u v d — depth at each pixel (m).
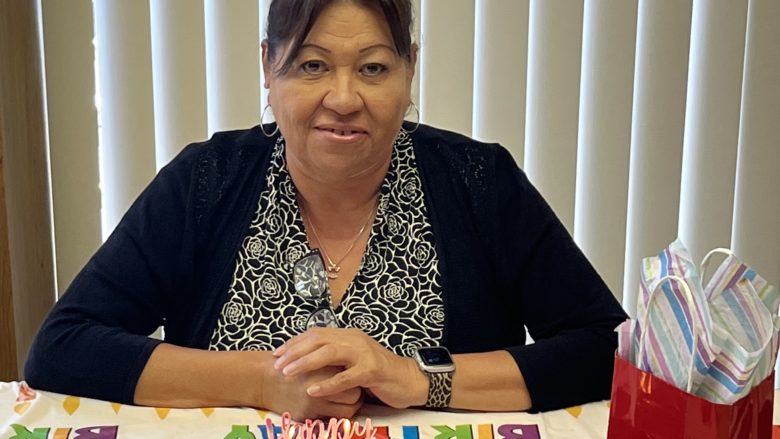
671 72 1.87
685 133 1.93
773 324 0.84
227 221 1.26
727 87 1.90
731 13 1.87
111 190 1.81
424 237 1.25
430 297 1.22
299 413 1.03
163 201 1.28
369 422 0.95
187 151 1.33
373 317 1.19
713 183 1.94
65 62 1.75
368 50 1.09
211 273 1.25
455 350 1.22
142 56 1.75
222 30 1.77
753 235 1.97
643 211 1.93
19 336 1.63
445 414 1.06
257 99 1.81
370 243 1.23
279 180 1.26
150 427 1.01
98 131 1.79
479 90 1.85
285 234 1.24
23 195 1.66
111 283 1.22
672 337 0.83
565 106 1.86
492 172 1.31
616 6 1.84
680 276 0.82
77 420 1.03
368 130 1.13
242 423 1.02
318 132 1.13
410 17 1.14
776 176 1.95
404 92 1.15
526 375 1.09
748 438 0.82
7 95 1.58
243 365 1.07
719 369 0.81
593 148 1.90
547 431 1.03
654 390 0.82
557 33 1.83
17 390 1.10
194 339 1.22
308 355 1.02
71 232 1.82
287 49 1.10
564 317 1.25
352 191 1.22
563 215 1.91
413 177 1.28
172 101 1.78
